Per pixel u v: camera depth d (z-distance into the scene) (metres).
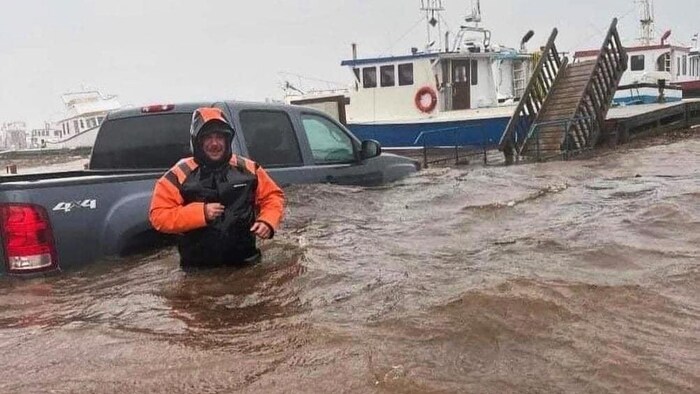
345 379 2.46
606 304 3.28
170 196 3.96
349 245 4.70
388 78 19.81
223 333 3.02
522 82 21.98
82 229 4.09
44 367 2.67
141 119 5.65
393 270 4.00
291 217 5.54
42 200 3.94
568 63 17.11
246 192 4.13
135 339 2.96
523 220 5.58
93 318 3.30
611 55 16.72
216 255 4.09
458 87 19.59
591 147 15.76
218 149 3.99
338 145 6.91
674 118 19.72
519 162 14.82
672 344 2.80
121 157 5.72
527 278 3.67
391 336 2.89
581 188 7.49
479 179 8.23
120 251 4.27
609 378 2.48
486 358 2.66
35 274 3.90
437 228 5.29
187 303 3.51
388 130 19.16
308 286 3.73
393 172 7.69
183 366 2.64
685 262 4.07
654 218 5.39
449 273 3.90
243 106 5.75
